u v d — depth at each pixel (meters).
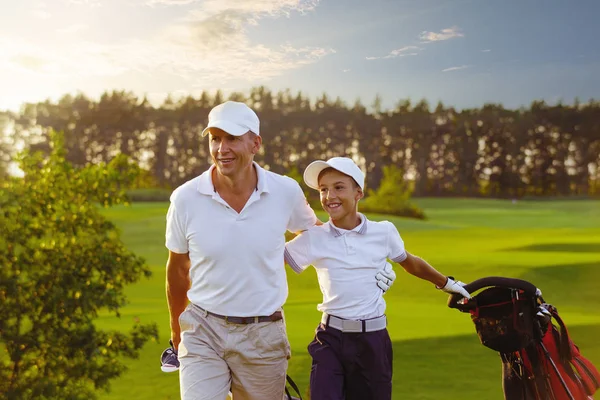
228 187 3.81
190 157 92.38
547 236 53.47
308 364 12.98
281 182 3.91
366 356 4.08
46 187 15.65
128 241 46.38
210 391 3.87
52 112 82.31
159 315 22.16
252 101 101.25
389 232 4.19
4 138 77.44
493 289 4.25
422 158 101.50
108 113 87.00
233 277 3.82
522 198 96.38
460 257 33.25
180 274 4.11
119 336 15.17
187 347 3.93
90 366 14.53
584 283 26.08
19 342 14.72
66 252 15.66
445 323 16.59
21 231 15.16
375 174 101.06
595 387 4.28
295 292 27.34
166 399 13.24
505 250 41.41
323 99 102.69
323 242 4.16
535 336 4.21
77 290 14.99
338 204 4.14
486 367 12.69
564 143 95.81
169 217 3.91
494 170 98.88
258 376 3.99
